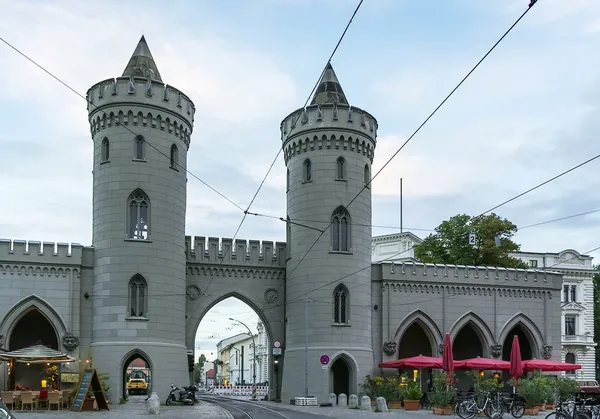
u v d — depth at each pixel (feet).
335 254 150.30
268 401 157.89
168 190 141.49
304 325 149.07
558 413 86.84
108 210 138.10
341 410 121.90
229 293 157.07
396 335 157.07
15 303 134.41
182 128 146.61
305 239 152.05
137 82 140.87
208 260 156.56
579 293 246.88
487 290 165.89
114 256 136.26
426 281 161.27
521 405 107.24
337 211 152.76
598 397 101.35
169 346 136.77
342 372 153.89
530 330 168.14
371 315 156.35
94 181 142.92
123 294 135.03
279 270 161.38
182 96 146.72
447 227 204.44
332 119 153.89
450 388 116.57
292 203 156.76
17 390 125.29
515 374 127.85
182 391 133.28
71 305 136.46
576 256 250.37
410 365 144.56
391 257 288.30
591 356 243.81
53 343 146.10
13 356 114.62
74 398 113.91
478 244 200.54
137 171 138.92
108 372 132.16
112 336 133.90
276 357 158.40
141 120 140.36
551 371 161.79
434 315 160.97
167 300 138.10
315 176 153.28
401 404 136.98
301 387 146.61
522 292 168.86
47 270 136.77
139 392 206.18
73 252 138.00
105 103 140.56
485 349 163.94
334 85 162.61
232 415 102.94
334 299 149.59
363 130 156.56
